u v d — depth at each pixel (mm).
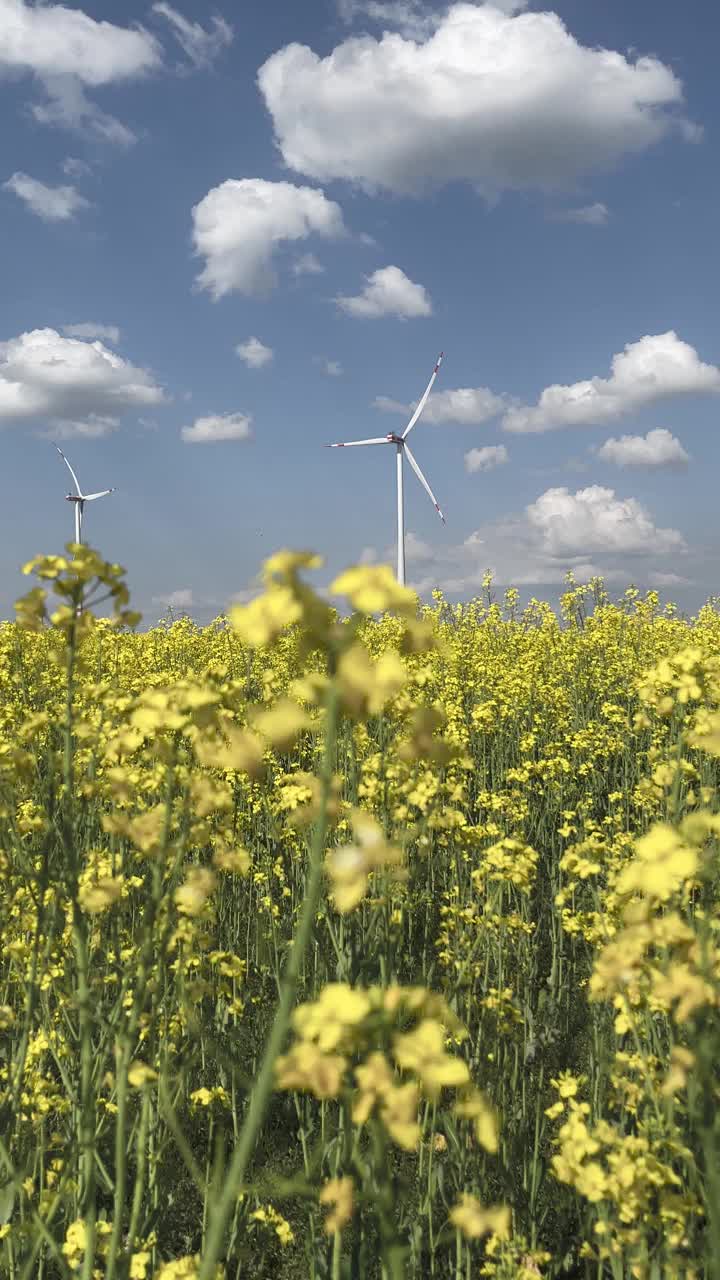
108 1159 3996
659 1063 3682
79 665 2871
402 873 1733
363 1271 3188
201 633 17922
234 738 1739
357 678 1555
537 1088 5078
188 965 3977
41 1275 3469
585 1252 3332
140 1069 2531
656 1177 2768
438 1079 1376
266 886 6070
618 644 15898
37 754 4902
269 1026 5168
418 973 5742
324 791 1626
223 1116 4930
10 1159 2855
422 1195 3982
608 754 9617
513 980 6141
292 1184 1914
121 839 3607
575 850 4562
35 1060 4035
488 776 10047
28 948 3758
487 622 17844
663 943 2031
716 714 3725
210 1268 1666
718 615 19469
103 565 2684
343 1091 1681
